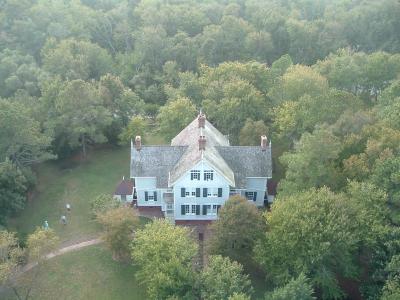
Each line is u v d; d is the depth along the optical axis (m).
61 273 62.38
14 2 122.00
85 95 85.25
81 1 143.62
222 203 70.25
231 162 72.06
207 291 50.44
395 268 48.62
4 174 67.12
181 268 52.06
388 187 55.94
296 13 140.62
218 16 140.75
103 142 92.88
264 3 146.62
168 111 86.31
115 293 59.34
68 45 113.19
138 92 111.88
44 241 57.56
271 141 84.50
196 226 70.81
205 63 118.62
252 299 56.81
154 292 52.44
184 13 135.38
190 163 67.06
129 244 61.25
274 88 88.19
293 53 130.25
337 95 75.19
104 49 123.31
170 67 113.62
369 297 50.84
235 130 85.38
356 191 56.47
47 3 129.38
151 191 73.81
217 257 53.25
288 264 54.62
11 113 74.31
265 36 124.75
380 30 130.88
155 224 59.34
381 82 95.00
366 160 62.03
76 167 88.62
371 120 69.19
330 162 64.38
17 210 70.50
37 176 85.62
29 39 120.88
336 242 52.09
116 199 71.38
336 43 128.12
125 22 133.62
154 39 120.56
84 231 70.69
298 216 53.62
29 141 76.56
